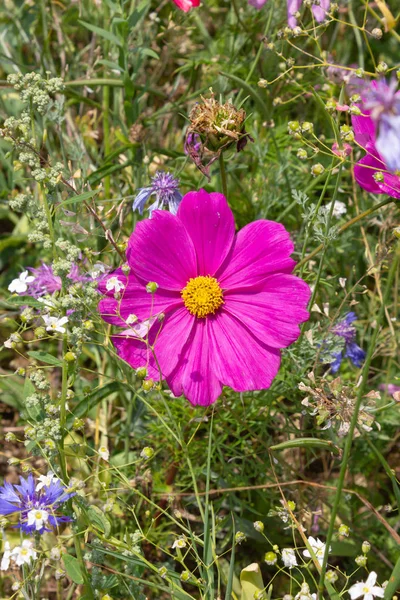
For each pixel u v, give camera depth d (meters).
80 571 0.44
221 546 0.53
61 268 0.44
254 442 0.55
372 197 0.61
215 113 0.46
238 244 0.47
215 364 0.47
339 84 0.55
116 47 0.63
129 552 0.46
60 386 0.62
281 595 0.53
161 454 0.56
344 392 0.46
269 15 0.61
